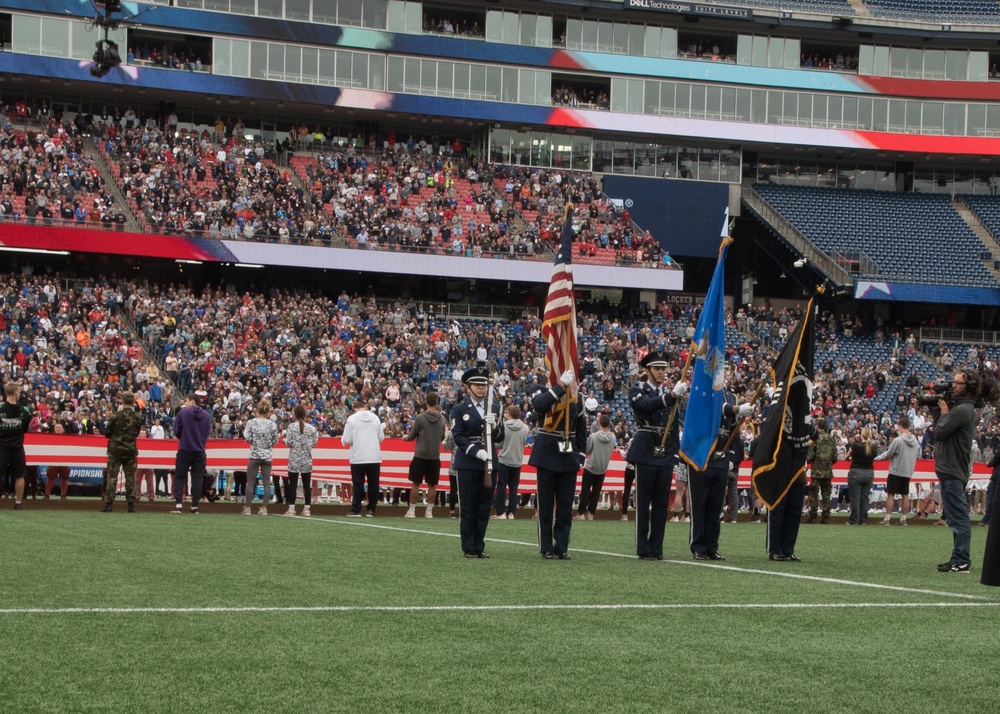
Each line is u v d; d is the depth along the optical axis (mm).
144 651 7480
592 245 54375
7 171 46844
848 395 48625
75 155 49344
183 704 6184
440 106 58000
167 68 54125
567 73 60594
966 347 55438
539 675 7031
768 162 64062
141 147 50875
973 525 24859
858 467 25609
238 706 6164
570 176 59406
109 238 46594
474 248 52188
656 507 14492
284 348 42594
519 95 59719
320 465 27188
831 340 54156
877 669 7445
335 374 41344
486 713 6113
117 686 6539
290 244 49406
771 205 60938
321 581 11070
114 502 22984
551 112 59406
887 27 62250
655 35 61812
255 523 18859
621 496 29469
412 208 54250
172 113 55781
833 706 6430
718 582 11852
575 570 12656
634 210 60688
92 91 54531
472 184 57438
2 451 20828
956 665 7629
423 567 12516
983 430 41875
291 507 22328
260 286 52156
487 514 13906
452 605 9703
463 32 59969
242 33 55344
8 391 20828
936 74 63750
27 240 45344
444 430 23141
